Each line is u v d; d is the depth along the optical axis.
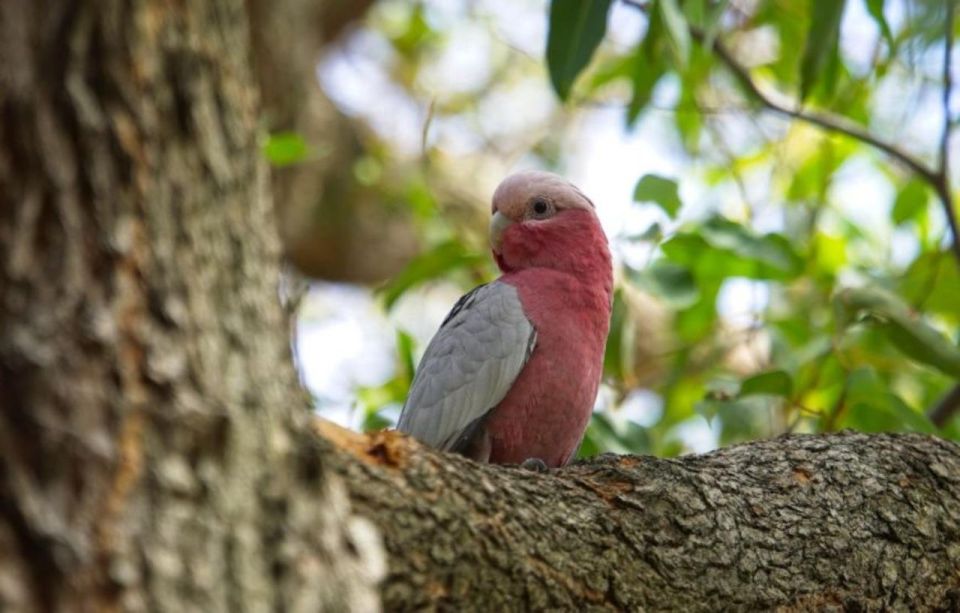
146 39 4.86
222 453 4.91
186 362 4.90
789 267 12.01
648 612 6.89
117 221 4.80
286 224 20.03
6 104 4.70
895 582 7.71
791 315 14.31
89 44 4.76
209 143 5.07
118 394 4.74
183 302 4.93
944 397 12.77
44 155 4.72
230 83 5.19
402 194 19.98
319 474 5.25
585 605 6.65
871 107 16.88
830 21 10.33
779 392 11.23
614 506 7.14
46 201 4.73
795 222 15.62
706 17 11.38
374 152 21.39
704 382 14.74
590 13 9.88
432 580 6.01
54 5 4.72
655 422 15.05
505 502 6.61
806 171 16.38
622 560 6.91
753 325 14.27
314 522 5.14
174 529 4.73
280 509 5.02
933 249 14.02
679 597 7.04
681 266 11.84
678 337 15.92
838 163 16.42
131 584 4.59
